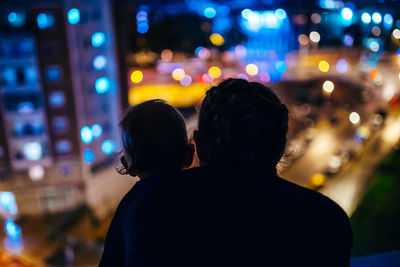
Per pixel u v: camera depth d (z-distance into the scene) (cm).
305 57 2450
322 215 113
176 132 137
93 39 2527
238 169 117
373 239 1902
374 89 3030
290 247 108
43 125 2525
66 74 2470
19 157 2545
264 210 109
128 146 137
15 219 2628
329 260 111
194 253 105
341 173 2791
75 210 2705
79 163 2638
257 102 121
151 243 106
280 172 137
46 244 2512
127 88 2719
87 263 2355
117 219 122
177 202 110
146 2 2298
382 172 2780
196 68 3691
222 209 108
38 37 2384
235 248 105
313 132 3066
